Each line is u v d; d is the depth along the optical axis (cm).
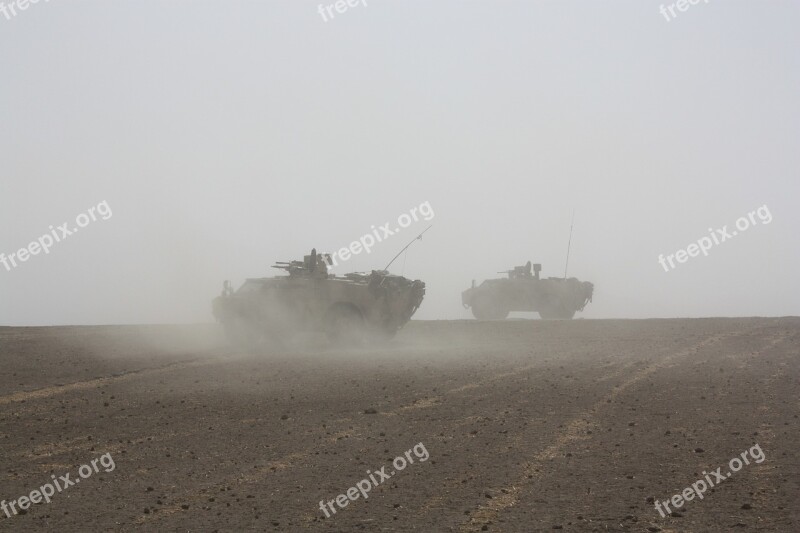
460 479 2717
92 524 2386
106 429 3612
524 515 2331
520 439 3234
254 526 2325
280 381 4800
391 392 4378
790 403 3744
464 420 3625
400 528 2270
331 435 3403
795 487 2480
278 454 3117
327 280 6675
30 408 4088
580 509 2364
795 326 7119
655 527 2192
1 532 2331
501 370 5103
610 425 3431
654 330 7219
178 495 2636
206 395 4381
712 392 4100
